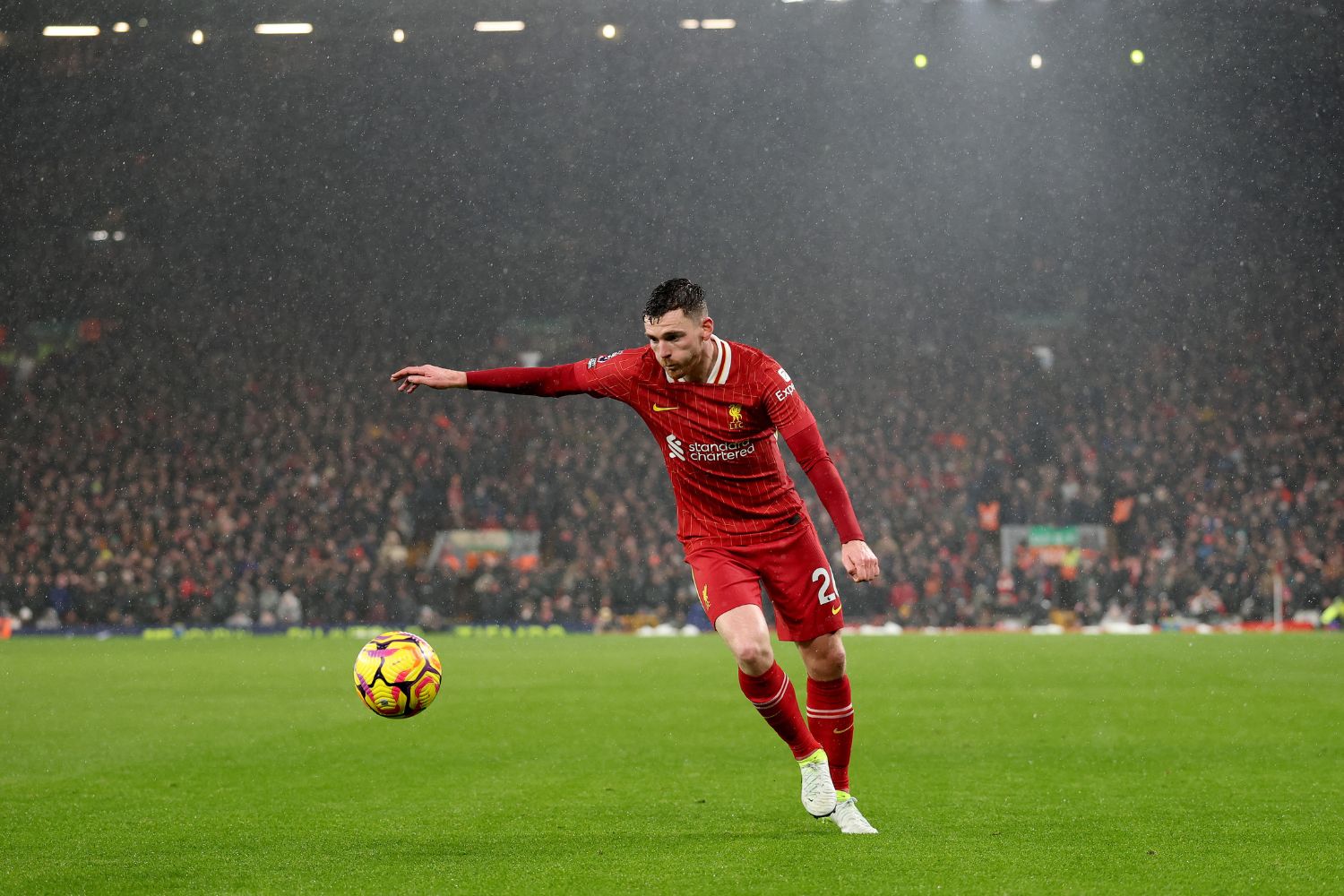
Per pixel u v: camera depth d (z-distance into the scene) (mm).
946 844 8250
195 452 51969
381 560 44312
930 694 18797
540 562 46625
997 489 45875
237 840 8695
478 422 53531
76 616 42406
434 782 11320
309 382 54812
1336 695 18125
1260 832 8633
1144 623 40531
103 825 9289
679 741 14016
